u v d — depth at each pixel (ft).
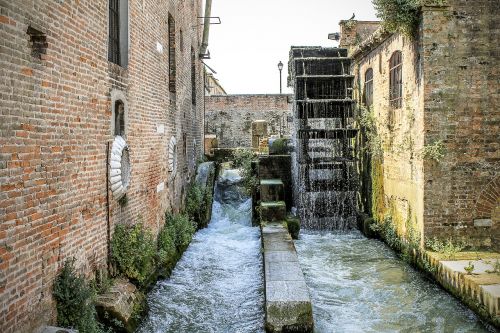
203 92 61.00
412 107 30.73
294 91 52.13
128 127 23.97
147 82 27.89
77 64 17.33
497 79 28.19
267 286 23.88
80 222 17.72
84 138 18.03
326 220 46.85
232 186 55.88
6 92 12.57
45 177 14.85
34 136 14.11
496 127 28.32
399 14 28.99
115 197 21.67
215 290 27.66
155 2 29.91
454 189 28.58
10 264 12.82
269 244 33.73
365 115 44.47
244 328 22.12
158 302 24.79
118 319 18.33
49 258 15.16
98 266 19.67
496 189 28.50
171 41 37.47
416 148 30.12
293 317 20.61
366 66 45.47
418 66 29.37
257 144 71.97
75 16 17.12
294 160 52.03
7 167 12.62
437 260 26.99
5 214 12.55
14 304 13.01
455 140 28.40
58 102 15.76
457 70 28.19
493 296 20.95
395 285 28.14
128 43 23.85
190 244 39.42
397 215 35.12
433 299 25.50
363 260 34.27
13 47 12.90
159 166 31.24
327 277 30.48
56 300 15.70
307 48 54.39
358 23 57.11
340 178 49.90
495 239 28.71
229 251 37.65
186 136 44.19
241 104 88.43
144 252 23.26
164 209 32.96
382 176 39.37
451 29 28.04
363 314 24.02
